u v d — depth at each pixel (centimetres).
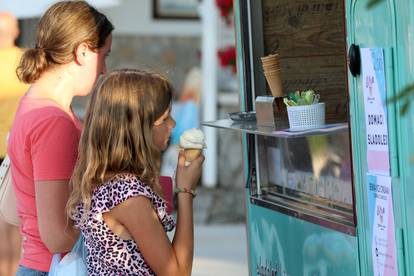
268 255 540
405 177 392
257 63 553
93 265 452
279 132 461
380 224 413
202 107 1716
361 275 437
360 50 421
